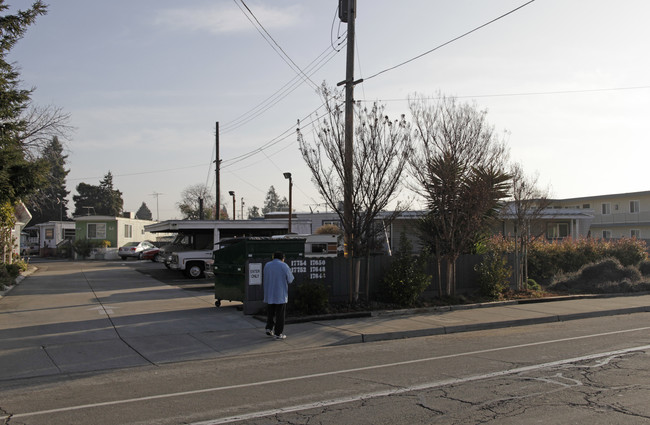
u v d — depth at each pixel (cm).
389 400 646
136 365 883
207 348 1014
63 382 770
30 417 596
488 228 1897
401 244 1642
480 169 1593
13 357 919
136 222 5694
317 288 1354
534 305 1617
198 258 2431
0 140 1336
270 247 1408
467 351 972
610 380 730
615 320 1394
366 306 1434
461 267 1742
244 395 683
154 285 2119
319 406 625
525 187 1928
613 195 4706
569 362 852
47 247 5284
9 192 1321
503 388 696
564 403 623
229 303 1584
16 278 2312
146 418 589
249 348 1020
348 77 1491
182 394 693
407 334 1162
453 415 584
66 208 8531
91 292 1862
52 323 1233
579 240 2527
